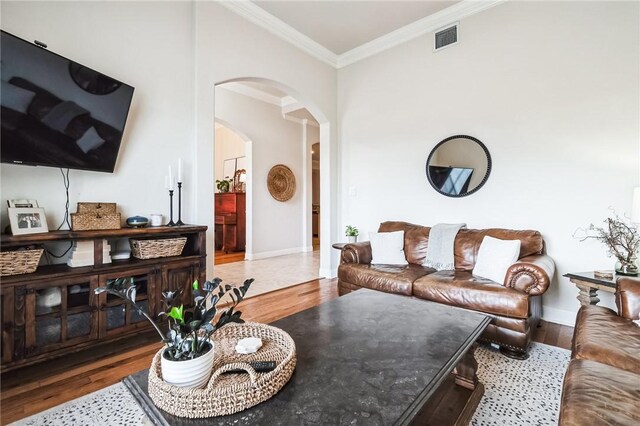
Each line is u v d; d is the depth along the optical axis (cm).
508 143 302
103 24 239
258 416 89
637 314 161
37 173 209
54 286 182
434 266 299
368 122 416
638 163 240
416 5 327
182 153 285
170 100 278
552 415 150
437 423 133
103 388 172
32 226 190
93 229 212
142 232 220
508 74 302
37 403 159
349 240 414
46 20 213
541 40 284
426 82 360
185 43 288
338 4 324
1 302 166
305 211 674
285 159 633
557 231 275
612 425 85
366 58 415
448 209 343
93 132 215
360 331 150
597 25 257
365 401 97
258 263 533
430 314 173
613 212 250
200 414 88
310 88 404
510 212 300
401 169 382
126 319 212
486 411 153
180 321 102
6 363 167
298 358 123
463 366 160
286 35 367
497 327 213
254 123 570
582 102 264
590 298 211
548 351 218
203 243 257
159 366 105
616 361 124
